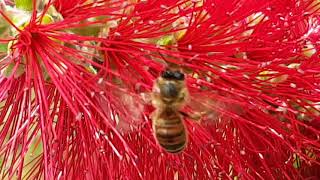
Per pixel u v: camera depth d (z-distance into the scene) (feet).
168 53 0.33
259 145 0.40
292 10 0.37
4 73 0.33
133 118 0.34
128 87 0.34
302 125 0.38
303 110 0.38
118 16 0.33
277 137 0.39
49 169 0.32
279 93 0.36
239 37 0.35
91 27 0.33
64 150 0.35
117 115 0.34
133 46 0.34
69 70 0.33
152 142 0.35
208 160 0.38
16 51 0.32
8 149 0.33
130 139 0.36
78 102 0.33
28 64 0.33
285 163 0.42
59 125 0.34
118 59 0.34
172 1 0.34
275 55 0.36
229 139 0.39
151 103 0.33
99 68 0.34
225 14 0.34
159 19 0.34
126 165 0.35
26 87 0.32
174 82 0.32
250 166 0.40
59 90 0.32
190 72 0.35
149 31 0.34
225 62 0.35
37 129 0.34
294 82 0.37
